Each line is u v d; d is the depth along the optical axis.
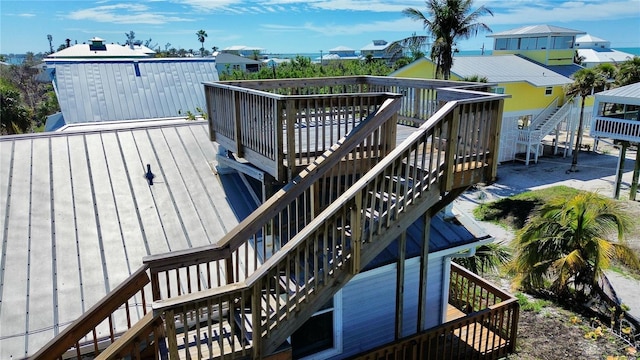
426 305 7.75
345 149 5.75
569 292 11.43
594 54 54.19
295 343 6.65
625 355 9.01
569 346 9.31
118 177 7.67
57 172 7.53
